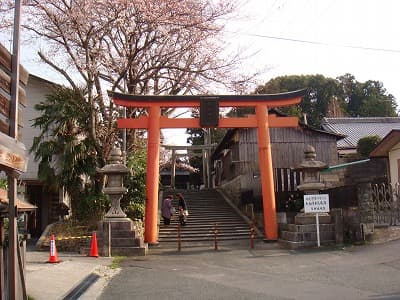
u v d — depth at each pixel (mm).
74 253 16797
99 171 17688
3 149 6129
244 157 29312
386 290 8922
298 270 12148
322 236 17406
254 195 26875
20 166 6926
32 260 14172
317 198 17609
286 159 29859
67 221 20328
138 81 22469
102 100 21922
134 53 20953
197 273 12094
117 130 22500
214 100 19734
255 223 22875
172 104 19672
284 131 30297
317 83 56000
